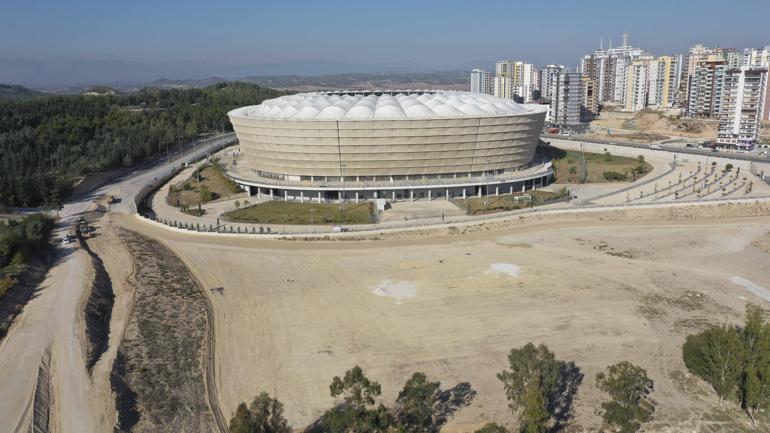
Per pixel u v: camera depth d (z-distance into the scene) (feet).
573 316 235.40
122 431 158.40
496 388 185.88
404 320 234.38
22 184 422.82
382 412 148.05
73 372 187.73
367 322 232.94
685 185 463.01
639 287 264.93
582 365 198.18
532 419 150.10
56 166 530.27
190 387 185.78
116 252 322.96
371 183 437.17
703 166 539.70
